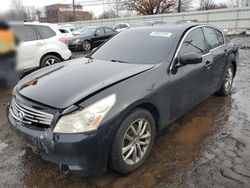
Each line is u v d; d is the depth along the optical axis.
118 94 2.37
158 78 2.79
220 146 3.08
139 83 2.59
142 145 2.70
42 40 6.48
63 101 2.30
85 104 2.22
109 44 3.83
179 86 3.06
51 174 2.65
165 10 33.94
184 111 3.35
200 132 3.44
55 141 2.16
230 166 2.69
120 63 3.17
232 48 4.71
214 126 3.61
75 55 12.57
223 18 24.31
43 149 2.26
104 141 2.22
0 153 3.07
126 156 2.49
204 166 2.69
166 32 3.49
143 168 2.68
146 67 2.88
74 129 2.15
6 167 2.79
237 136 3.32
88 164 2.21
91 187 2.43
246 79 6.11
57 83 2.65
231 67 4.81
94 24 32.94
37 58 6.34
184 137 3.31
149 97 2.59
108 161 2.40
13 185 2.50
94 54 3.76
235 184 2.41
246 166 2.68
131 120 2.45
